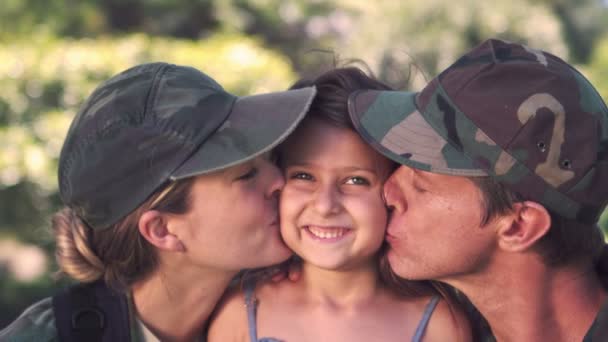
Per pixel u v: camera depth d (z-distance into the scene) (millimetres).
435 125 1763
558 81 1699
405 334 1955
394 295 2006
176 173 1740
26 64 6758
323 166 1851
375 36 11977
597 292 1854
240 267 1856
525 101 1682
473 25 13172
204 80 1848
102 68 7105
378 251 1966
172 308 1903
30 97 6680
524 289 1816
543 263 1783
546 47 13914
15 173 6242
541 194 1698
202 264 1858
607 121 1738
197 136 1748
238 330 1975
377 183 1875
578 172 1688
